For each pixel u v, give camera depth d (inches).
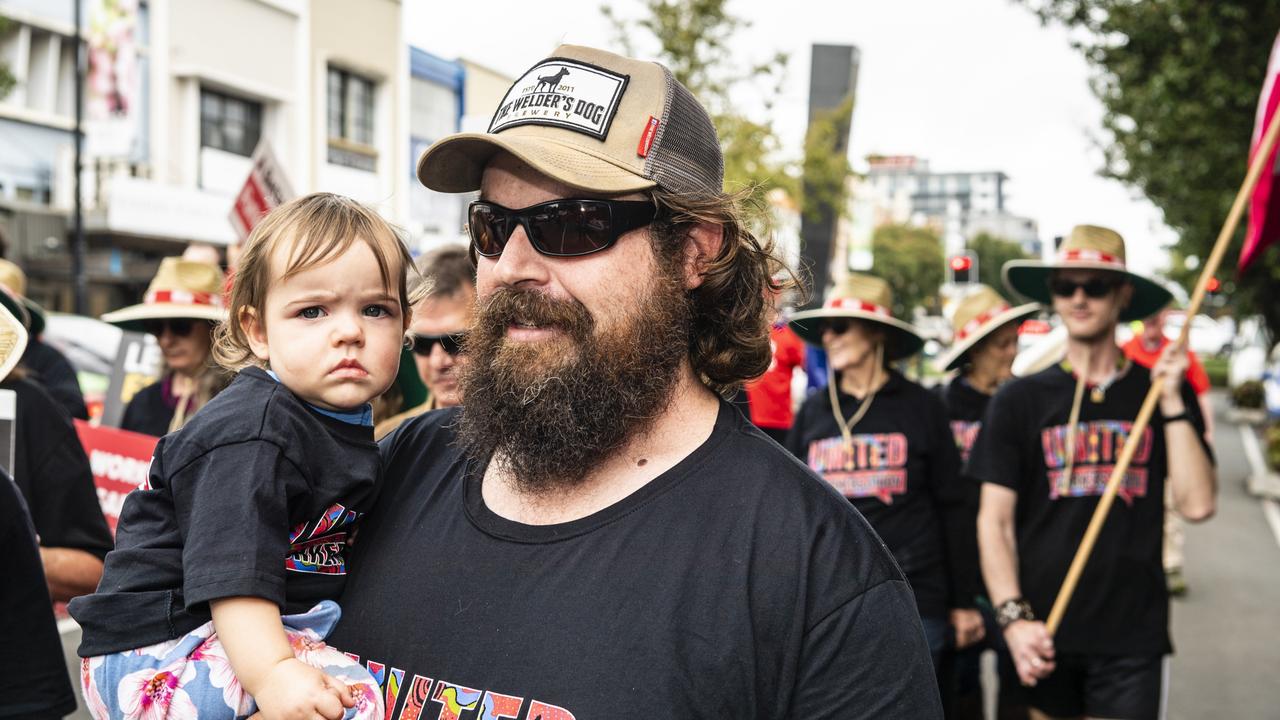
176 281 172.7
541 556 63.0
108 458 168.4
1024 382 151.3
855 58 728.3
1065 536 145.3
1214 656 262.4
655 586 59.5
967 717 181.8
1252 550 411.8
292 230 71.9
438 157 71.1
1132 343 292.8
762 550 59.7
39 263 883.4
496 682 60.3
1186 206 666.8
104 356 428.1
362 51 1043.3
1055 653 144.9
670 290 67.4
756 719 58.0
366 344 72.6
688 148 68.9
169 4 895.7
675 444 66.3
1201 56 489.1
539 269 66.5
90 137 871.7
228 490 64.7
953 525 176.2
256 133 980.6
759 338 74.0
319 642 67.1
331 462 70.6
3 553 89.8
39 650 92.0
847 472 179.2
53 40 1011.9
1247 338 1866.4
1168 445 146.0
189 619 66.2
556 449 63.7
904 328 181.8
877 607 59.3
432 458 75.6
